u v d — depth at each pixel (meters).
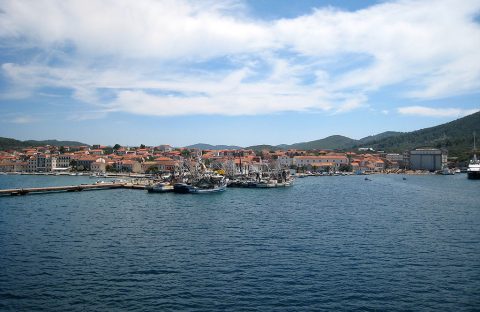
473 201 125.44
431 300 38.69
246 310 36.28
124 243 61.69
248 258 52.81
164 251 56.59
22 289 41.22
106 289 41.28
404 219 86.44
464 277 45.28
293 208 107.62
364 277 45.09
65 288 41.53
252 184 188.12
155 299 38.72
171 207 110.50
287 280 44.03
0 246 59.47
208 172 188.25
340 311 36.16
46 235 67.94
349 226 77.06
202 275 45.69
